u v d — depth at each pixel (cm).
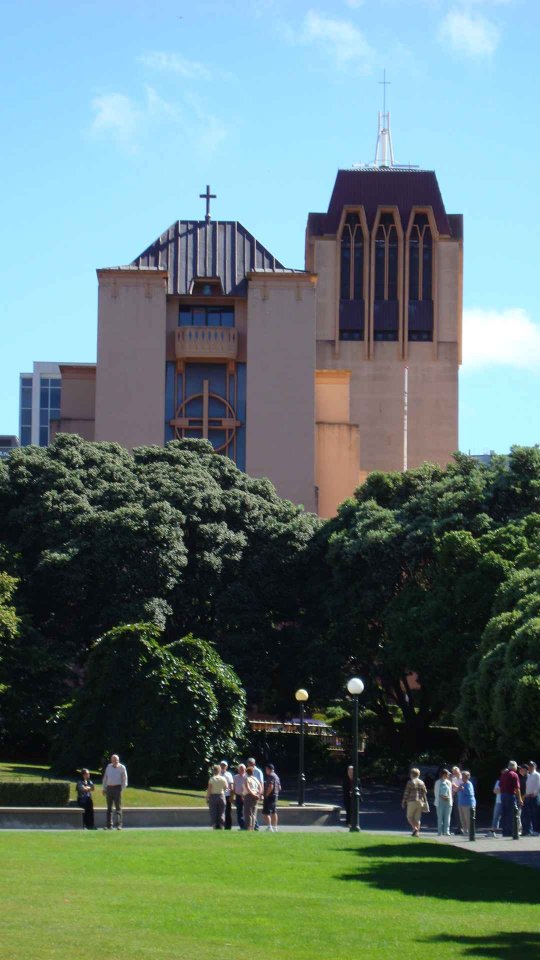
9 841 3497
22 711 6038
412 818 4084
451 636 5984
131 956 1930
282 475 9694
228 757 5275
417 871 3122
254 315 9881
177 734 5150
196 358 9812
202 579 6931
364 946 2111
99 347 9825
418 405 13038
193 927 2220
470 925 2372
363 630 6731
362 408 13025
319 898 2636
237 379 9906
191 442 7750
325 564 7156
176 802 4653
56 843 3478
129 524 6594
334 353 13100
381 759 6788
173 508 6856
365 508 7025
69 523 6744
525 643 4938
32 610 6675
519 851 3666
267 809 4331
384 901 2633
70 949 1962
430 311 13188
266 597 7056
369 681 6819
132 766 5134
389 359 13088
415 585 6450
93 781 5116
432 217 13250
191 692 5206
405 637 6156
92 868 2964
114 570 6556
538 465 6781
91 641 6669
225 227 10481
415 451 12962
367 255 13238
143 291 9888
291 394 9800
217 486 7281
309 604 7138
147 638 5259
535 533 6184
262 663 6888
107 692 5191
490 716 5056
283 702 7050
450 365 13088
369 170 13512
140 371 9788
